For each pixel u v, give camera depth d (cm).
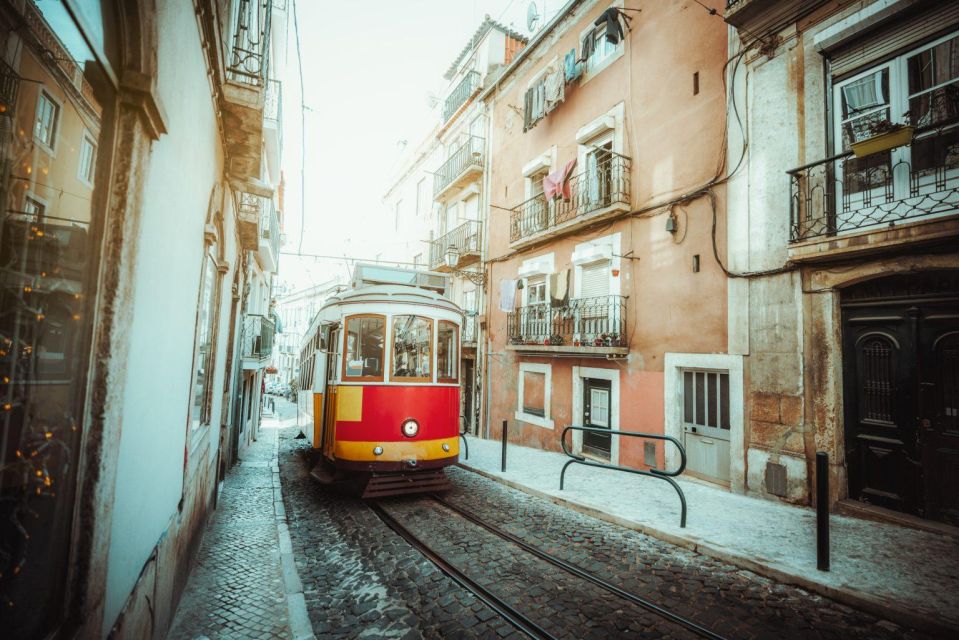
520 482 805
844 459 625
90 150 177
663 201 909
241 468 983
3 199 135
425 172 2175
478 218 1644
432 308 745
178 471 340
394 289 741
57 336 162
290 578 438
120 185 187
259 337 1308
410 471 697
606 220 1032
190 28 287
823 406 637
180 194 288
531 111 1324
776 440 683
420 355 722
